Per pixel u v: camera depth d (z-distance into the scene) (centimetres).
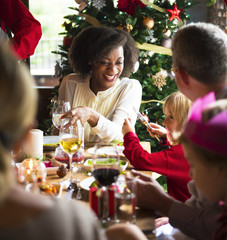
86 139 243
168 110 185
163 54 378
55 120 213
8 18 322
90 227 58
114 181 125
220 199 96
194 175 97
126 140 182
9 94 52
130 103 257
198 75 140
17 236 52
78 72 269
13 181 57
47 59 569
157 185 134
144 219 121
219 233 99
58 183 141
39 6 595
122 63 254
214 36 138
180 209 125
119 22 361
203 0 452
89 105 262
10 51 56
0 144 54
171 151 173
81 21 367
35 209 55
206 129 92
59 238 54
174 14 363
